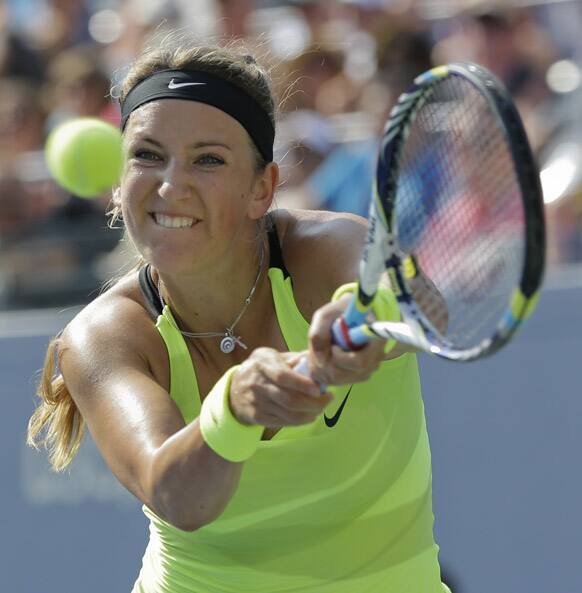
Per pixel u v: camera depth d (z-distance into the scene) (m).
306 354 7.32
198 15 22.44
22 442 18.64
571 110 19.42
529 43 20.27
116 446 8.35
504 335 6.31
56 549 18.56
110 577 18.39
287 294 9.38
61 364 9.13
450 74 6.95
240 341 9.40
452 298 8.11
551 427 17.61
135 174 8.66
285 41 21.38
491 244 7.94
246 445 7.48
